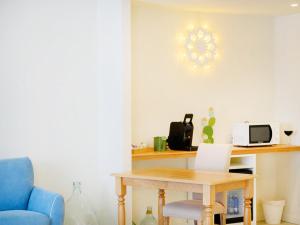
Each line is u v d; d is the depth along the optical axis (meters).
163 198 3.63
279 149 4.37
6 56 3.56
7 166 3.27
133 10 4.11
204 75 4.43
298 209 4.55
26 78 3.64
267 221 4.57
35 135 3.67
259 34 4.68
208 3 4.03
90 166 3.87
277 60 4.72
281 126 4.71
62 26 3.77
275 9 4.34
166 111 4.26
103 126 3.88
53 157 3.73
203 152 3.60
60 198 3.04
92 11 3.88
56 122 3.75
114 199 3.83
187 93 4.36
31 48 3.66
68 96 3.79
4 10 3.56
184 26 4.35
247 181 3.20
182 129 4.09
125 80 3.77
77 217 3.61
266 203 4.56
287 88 4.65
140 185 3.26
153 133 4.20
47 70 3.71
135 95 4.12
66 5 3.79
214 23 4.48
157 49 4.22
